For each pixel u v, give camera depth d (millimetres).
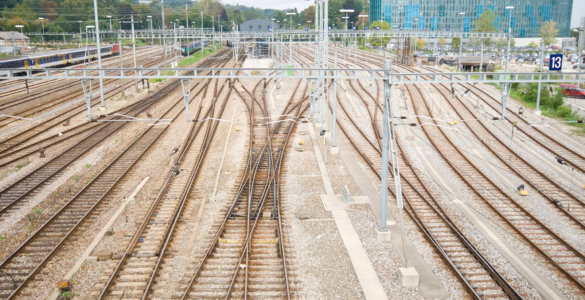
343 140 36250
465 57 72750
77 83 62406
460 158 31828
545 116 44719
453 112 45125
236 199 23625
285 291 15797
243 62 89438
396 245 19250
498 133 38094
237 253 18375
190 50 107688
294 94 55438
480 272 17109
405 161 30797
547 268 17469
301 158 31656
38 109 45375
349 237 19891
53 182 26562
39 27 119625
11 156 31109
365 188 25938
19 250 18406
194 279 16297
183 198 23578
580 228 21078
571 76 58312
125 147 33500
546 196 24688
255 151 32906
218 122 41469
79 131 37406
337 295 15734
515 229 20656
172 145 34250
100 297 15125
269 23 118438
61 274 16844
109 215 21922
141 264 17422
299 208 23109
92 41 129625
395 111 45438
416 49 103312
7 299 15180
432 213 22578
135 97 52875
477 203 24016
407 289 16094
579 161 31453
